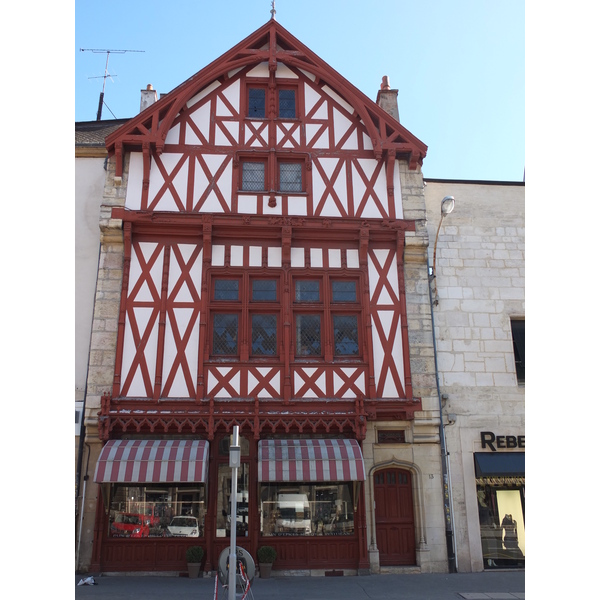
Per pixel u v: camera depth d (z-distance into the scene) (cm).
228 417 1257
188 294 1349
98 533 1203
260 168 1477
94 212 1448
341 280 1400
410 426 1330
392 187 1461
